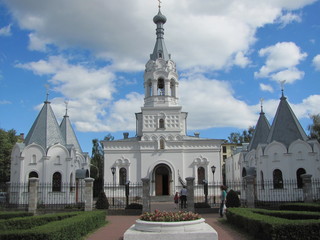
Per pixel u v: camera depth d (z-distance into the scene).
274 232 14.11
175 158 46.97
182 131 51.62
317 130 49.47
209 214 28.08
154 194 45.97
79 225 17.00
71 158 36.81
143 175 46.41
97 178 67.94
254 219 16.25
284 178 33.47
